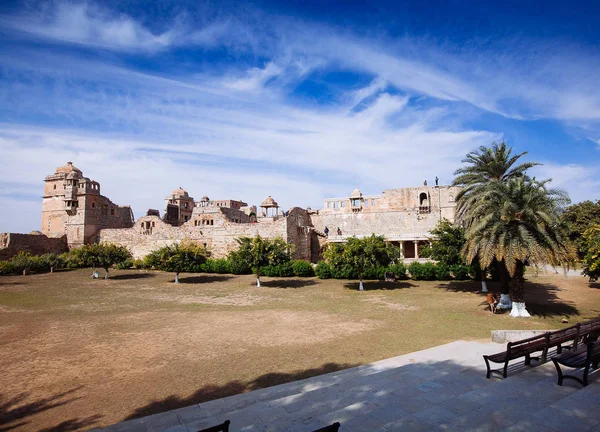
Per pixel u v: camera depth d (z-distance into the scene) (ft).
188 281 131.85
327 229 209.67
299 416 26.30
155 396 35.37
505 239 67.87
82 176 229.45
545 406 25.43
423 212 200.44
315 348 50.88
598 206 180.04
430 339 53.67
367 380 34.17
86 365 45.32
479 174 89.61
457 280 122.21
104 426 29.37
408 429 22.82
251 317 73.26
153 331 62.23
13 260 155.33
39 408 33.27
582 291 98.53
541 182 71.46
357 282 123.95
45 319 72.43
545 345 35.29
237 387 37.17
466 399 27.53
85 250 140.05
